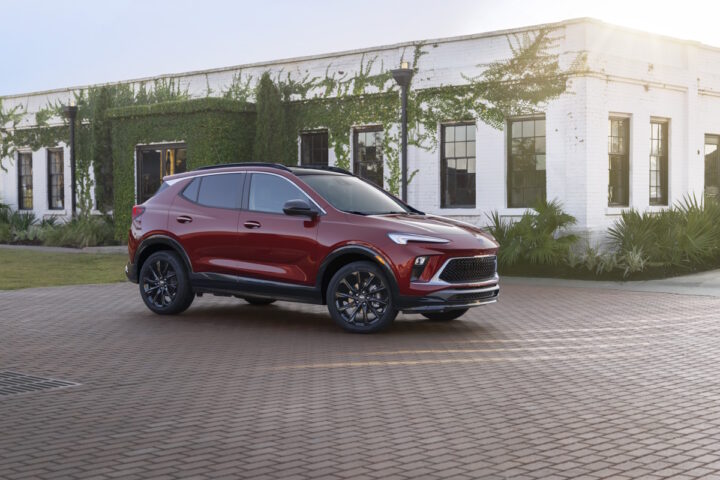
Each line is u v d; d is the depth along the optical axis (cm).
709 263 1859
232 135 2255
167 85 2636
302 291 1074
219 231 1138
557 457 534
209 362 863
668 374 800
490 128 1970
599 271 1720
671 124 2102
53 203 3048
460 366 840
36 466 518
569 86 1845
